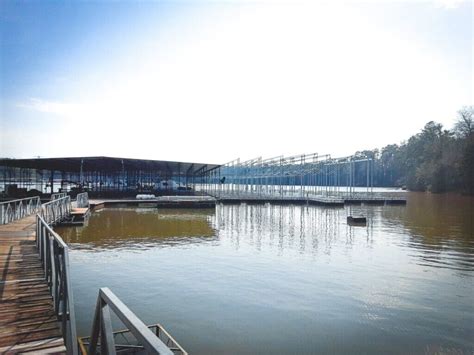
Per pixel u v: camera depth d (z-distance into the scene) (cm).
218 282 1041
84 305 833
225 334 700
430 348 662
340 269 1212
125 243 1591
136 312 806
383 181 9494
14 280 641
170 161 3684
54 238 505
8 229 1252
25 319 477
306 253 1471
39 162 3381
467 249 1578
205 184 6134
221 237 1819
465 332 727
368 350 648
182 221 2394
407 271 1192
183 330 718
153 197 3622
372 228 2244
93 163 3606
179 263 1255
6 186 3641
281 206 3859
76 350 372
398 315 813
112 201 3222
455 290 995
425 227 2295
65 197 2030
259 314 805
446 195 5859
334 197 4234
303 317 793
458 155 5831
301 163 4509
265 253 1456
